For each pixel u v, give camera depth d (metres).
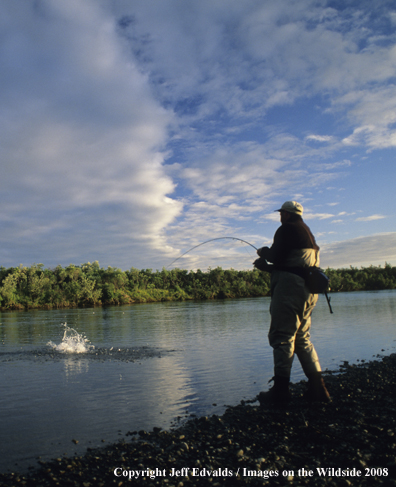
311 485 2.81
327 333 14.04
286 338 4.73
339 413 4.48
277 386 4.79
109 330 18.61
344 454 3.29
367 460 3.14
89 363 9.20
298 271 4.54
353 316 21.42
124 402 5.59
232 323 20.39
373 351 9.98
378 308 28.14
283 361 4.72
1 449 3.85
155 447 3.76
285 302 4.58
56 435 4.23
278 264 4.66
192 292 87.94
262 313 28.78
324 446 3.49
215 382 6.78
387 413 4.48
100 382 7.01
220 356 9.70
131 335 15.88
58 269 83.50
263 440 3.74
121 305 68.69
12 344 13.52
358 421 4.11
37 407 5.41
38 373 8.05
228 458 3.38
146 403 5.51
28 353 11.14
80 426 4.54
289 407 4.77
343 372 7.42
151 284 91.25
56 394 6.16
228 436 3.92
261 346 11.29
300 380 6.80
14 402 5.71
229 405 5.27
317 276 4.48
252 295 90.81
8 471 3.32
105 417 4.88
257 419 4.39
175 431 4.23
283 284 4.59
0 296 64.69
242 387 6.36
